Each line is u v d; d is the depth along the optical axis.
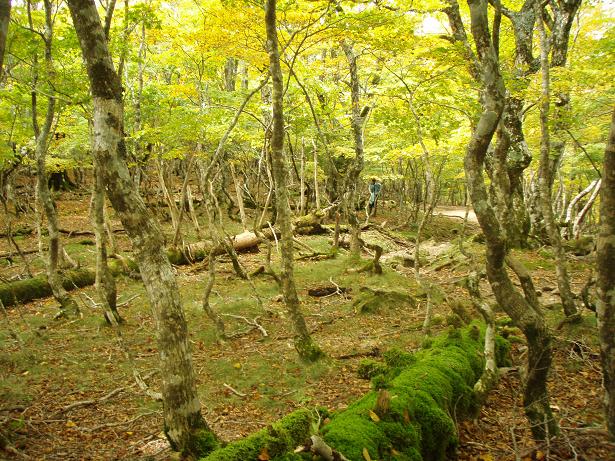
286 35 8.84
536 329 4.06
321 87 12.84
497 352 6.37
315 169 17.00
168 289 3.41
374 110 10.19
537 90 8.45
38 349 7.01
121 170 3.41
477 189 3.93
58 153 16.53
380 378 4.27
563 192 20.11
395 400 3.92
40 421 5.03
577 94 9.55
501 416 5.23
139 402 5.54
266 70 9.59
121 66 8.54
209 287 7.50
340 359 6.61
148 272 3.41
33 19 9.66
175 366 3.40
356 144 12.27
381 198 29.00
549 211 7.38
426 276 11.23
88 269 10.91
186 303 9.07
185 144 14.31
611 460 3.45
